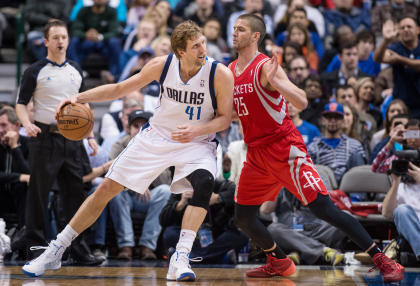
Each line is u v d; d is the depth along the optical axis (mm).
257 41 8109
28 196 10508
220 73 7586
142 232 12516
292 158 7988
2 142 12422
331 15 21000
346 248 12500
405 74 14672
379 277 8719
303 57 16359
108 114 15188
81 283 7309
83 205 8023
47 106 10336
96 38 19766
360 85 15586
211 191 7617
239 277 8508
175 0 22922
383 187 12242
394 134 11281
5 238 11125
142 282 7469
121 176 7809
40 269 8070
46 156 10352
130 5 22234
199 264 11445
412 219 10648
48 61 10359
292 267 8734
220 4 21438
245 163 8461
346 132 14031
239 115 8242
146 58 16484
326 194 7965
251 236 8625
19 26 18891
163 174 12930
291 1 20188
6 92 18672
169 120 7828
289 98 7469
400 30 15172
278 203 12320
